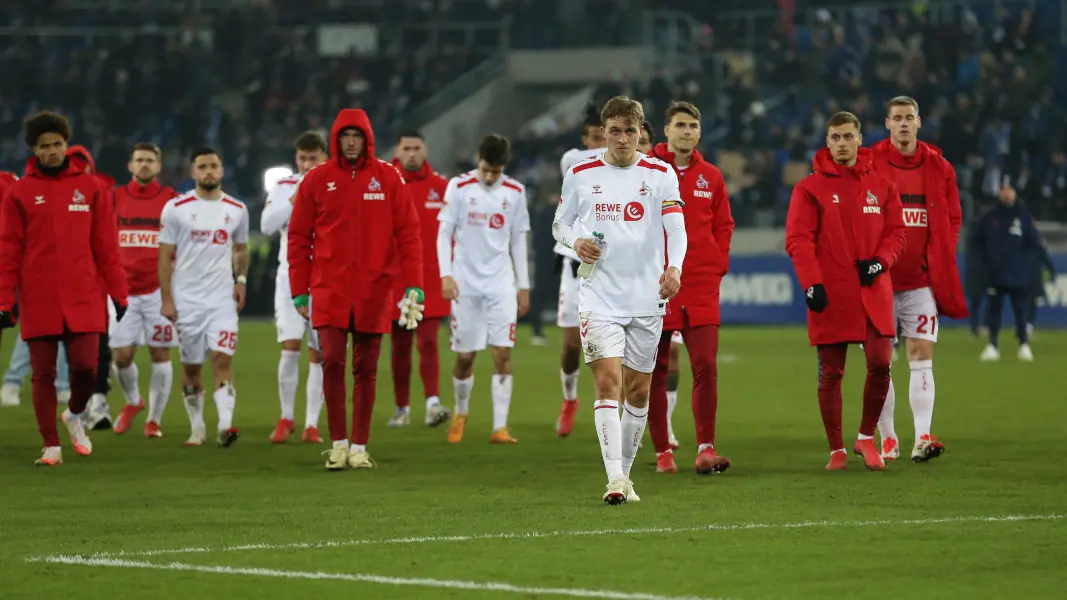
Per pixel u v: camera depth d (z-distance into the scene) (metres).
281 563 23.34
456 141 127.19
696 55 128.88
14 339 88.12
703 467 33.72
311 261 36.19
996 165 107.56
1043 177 108.06
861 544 24.67
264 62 132.25
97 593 21.34
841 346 34.47
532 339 88.12
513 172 117.19
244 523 27.33
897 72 122.69
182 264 41.03
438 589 21.34
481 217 42.22
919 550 24.14
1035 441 40.41
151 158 44.66
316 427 42.94
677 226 29.06
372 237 35.59
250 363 72.19
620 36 130.88
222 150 124.69
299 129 126.62
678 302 33.72
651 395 34.28
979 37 123.19
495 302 41.91
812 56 125.06
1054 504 29.08
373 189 35.66
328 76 129.75
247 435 44.06
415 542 25.09
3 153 127.50
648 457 37.56
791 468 35.00
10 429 45.28
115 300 37.00
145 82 130.75
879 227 34.41
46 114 36.09
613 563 23.14
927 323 36.31
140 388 60.09
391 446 40.75
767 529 26.14
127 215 44.31
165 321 43.84
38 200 36.09
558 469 35.47
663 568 22.73
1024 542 24.84
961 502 29.33
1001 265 71.50
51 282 36.19
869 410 34.97
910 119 36.34
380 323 35.69
